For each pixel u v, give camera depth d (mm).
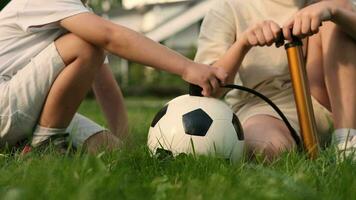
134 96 17047
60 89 2797
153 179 2158
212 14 3240
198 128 2615
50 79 2797
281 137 2871
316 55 3148
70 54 2762
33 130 2938
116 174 2098
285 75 3197
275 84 3191
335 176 2219
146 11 23453
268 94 3213
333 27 2986
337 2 3115
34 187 1873
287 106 3162
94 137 3109
